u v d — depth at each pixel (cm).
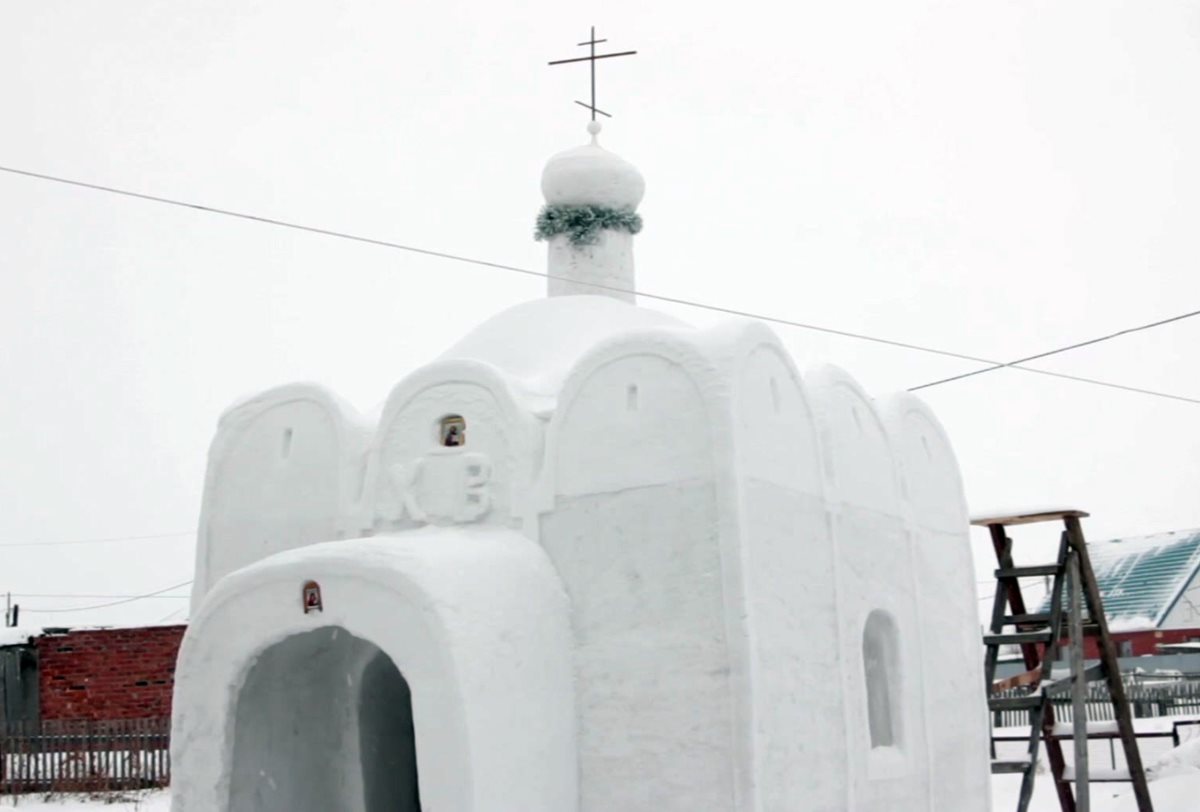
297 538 1090
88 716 2359
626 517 955
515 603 932
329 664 1073
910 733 1160
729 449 920
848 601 1073
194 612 1127
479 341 1213
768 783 893
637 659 936
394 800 1131
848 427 1139
